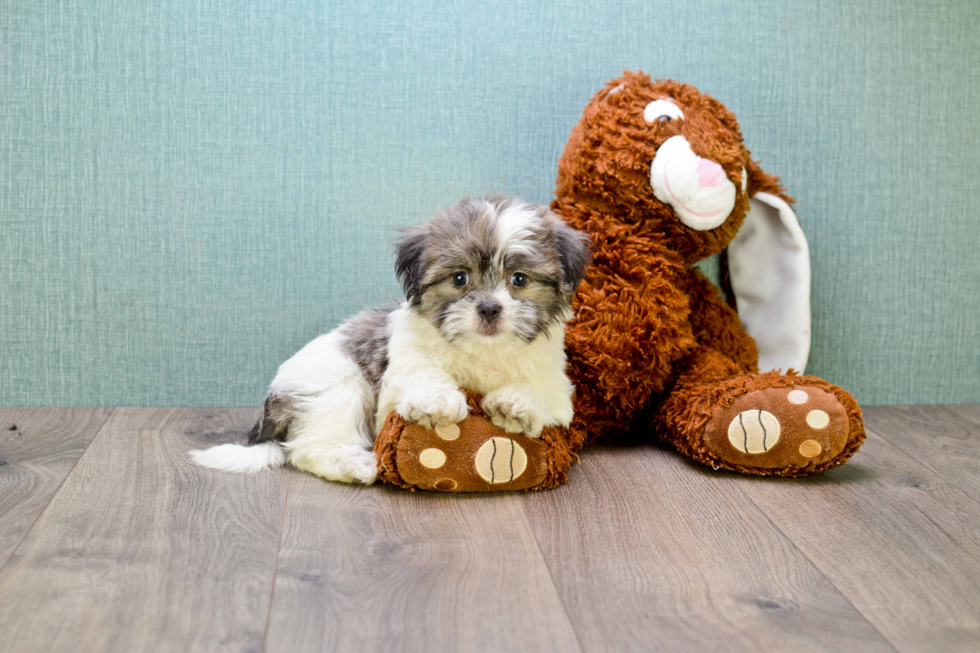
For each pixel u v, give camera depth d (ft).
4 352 7.59
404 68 7.58
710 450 6.19
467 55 7.61
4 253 7.47
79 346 7.64
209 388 7.80
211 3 7.35
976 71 8.02
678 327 6.79
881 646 3.84
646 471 6.25
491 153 7.75
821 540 5.03
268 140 7.54
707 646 3.81
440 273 5.57
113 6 7.27
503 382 5.91
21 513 5.18
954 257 8.27
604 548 4.85
